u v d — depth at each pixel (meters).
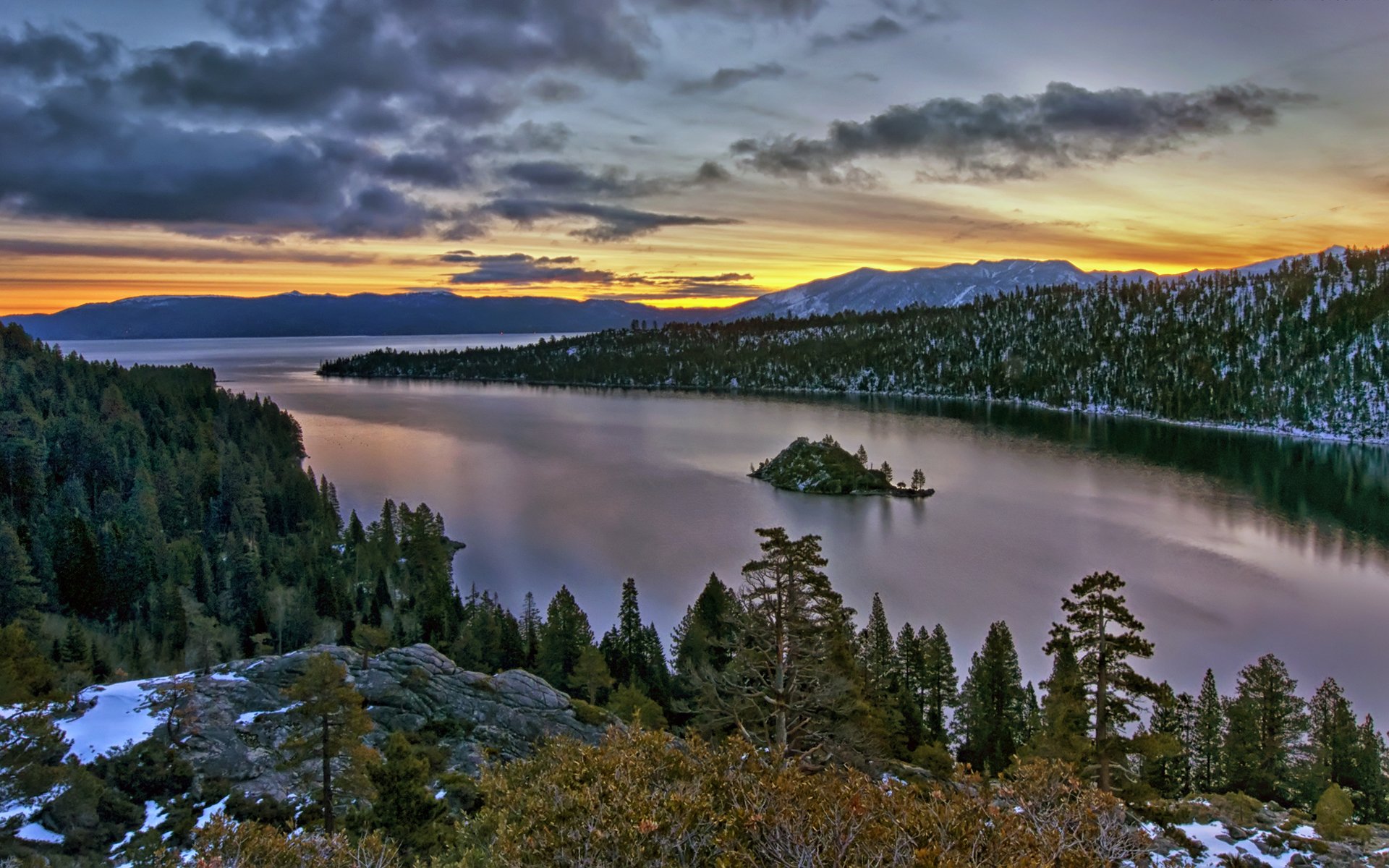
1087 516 165.38
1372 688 83.25
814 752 34.72
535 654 85.25
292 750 32.53
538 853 18.70
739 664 36.72
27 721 33.56
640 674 79.56
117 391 179.12
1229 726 60.88
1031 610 107.31
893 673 71.00
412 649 53.28
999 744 61.19
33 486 124.81
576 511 168.38
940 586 118.12
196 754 39.22
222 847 20.00
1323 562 130.25
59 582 95.38
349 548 131.38
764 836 17.73
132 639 86.75
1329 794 33.47
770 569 35.50
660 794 19.55
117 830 32.56
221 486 146.25
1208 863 28.22
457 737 45.38
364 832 27.17
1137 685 30.94
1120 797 31.98
